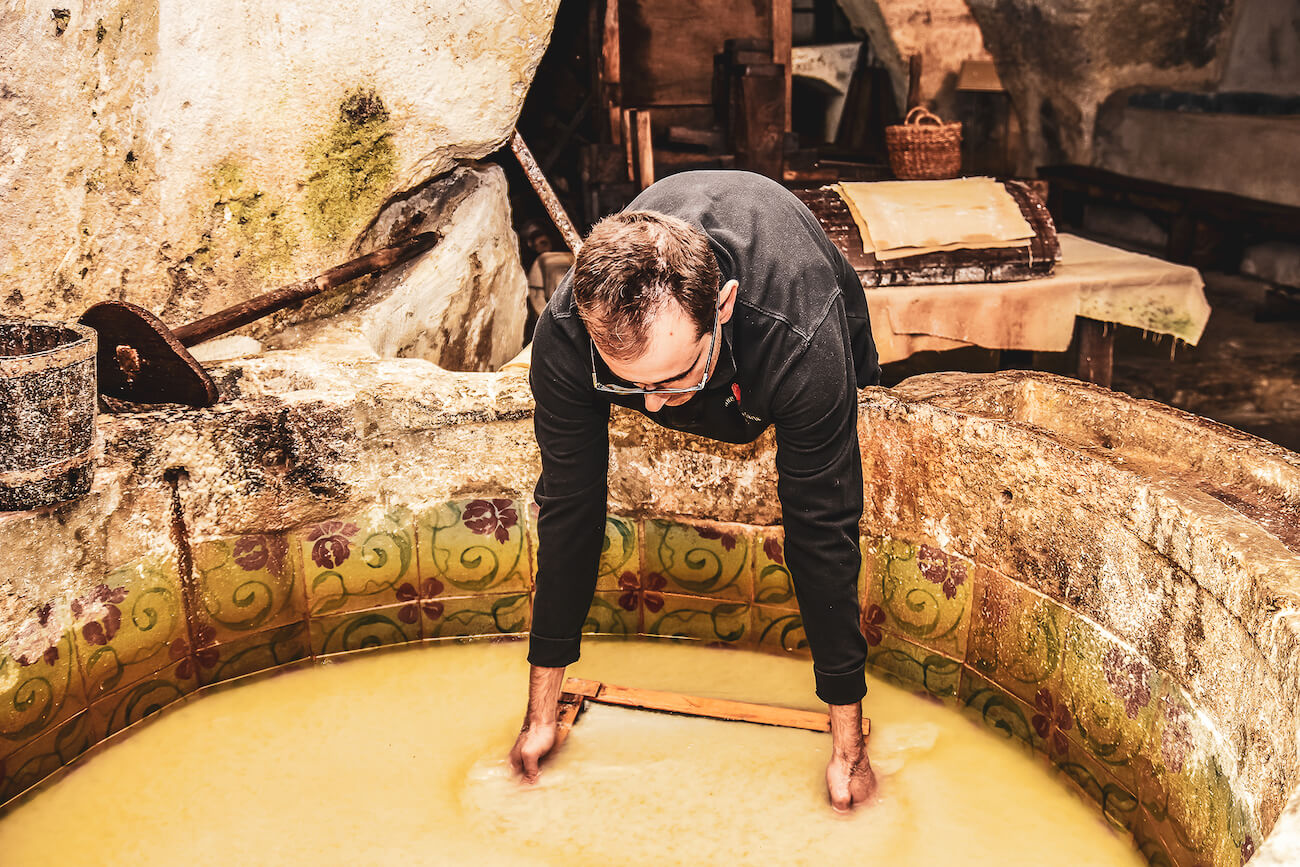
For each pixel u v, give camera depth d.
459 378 2.62
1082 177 7.86
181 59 2.75
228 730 2.35
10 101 2.43
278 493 2.48
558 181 5.39
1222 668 1.71
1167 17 7.49
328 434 2.49
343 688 2.50
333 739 2.31
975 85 7.82
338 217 3.12
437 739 2.31
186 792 2.14
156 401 2.43
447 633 2.68
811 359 1.57
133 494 2.31
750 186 1.77
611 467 2.58
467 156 3.35
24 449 2.09
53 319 2.46
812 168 5.14
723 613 2.63
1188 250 7.32
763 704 2.39
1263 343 5.89
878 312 3.86
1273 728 1.52
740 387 1.62
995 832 2.01
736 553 2.57
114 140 2.65
